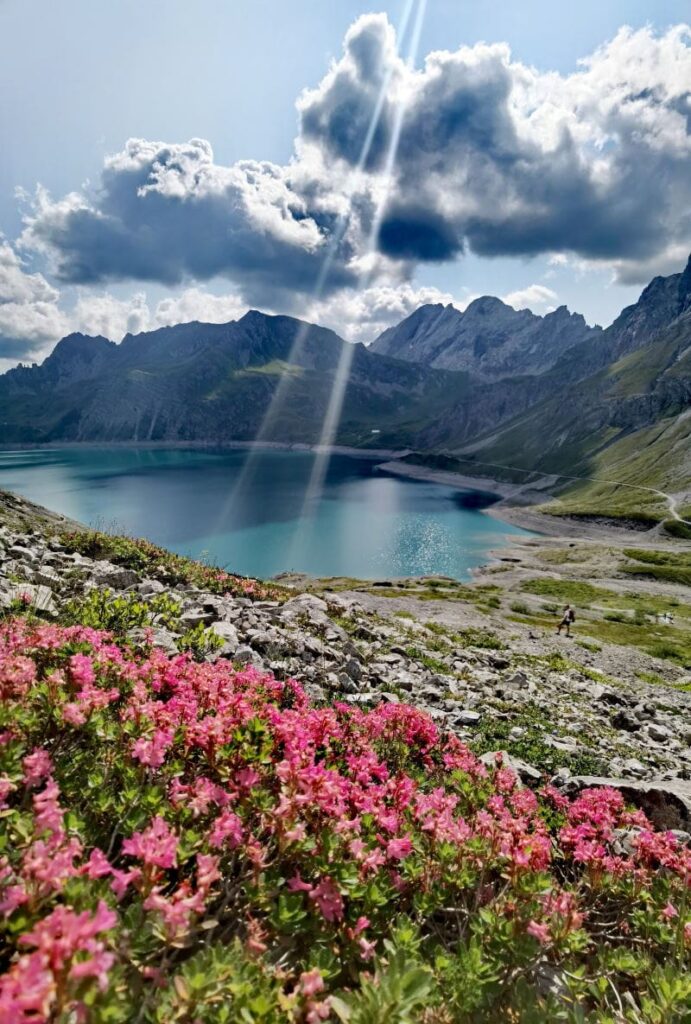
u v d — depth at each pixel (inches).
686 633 2699.3
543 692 864.3
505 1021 123.0
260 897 124.0
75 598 525.3
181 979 90.9
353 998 103.3
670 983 130.6
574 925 143.0
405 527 7160.4
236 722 193.0
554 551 6127.0
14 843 118.9
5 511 1083.9
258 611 735.1
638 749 655.1
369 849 146.1
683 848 187.3
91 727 165.6
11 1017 66.1
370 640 872.3
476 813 195.5
